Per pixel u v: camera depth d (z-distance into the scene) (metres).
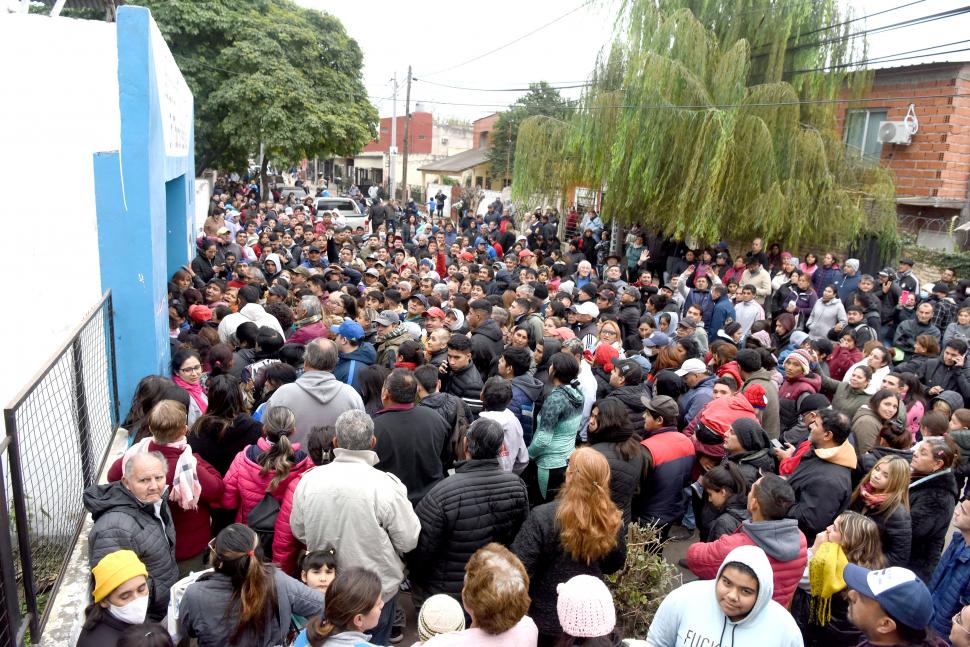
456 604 3.10
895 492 4.07
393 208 24.61
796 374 6.46
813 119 13.50
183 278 8.17
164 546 3.45
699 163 12.46
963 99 13.88
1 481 3.10
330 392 4.64
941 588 3.75
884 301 10.35
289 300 8.21
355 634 2.67
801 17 12.95
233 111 22.31
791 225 12.70
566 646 2.59
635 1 13.62
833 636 3.60
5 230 4.68
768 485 3.46
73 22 5.20
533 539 3.38
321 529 3.44
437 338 6.28
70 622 3.71
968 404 6.98
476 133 48.94
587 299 9.12
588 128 13.92
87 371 4.79
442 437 4.36
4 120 4.62
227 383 4.30
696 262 13.10
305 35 24.09
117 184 5.61
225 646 2.82
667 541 4.88
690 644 2.81
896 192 13.96
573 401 4.95
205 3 22.31
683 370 6.20
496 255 17.52
